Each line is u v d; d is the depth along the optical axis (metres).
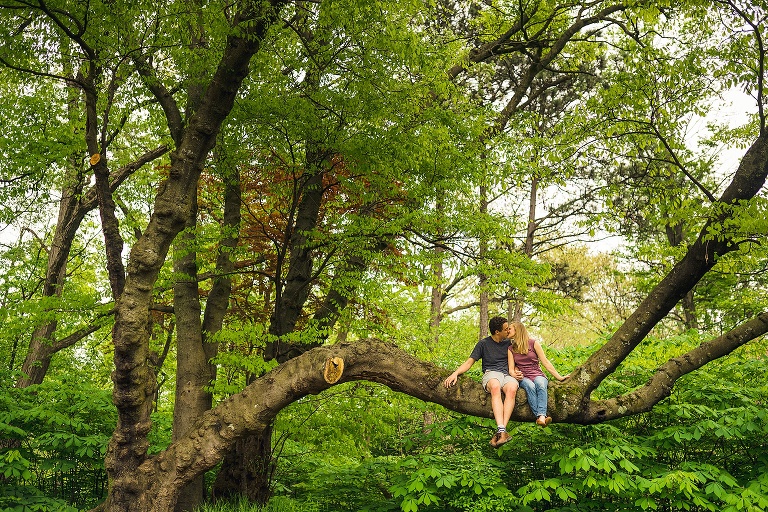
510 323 8.39
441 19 15.44
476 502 8.49
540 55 14.91
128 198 16.75
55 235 17.64
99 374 20.89
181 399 11.10
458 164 11.12
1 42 9.28
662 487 8.27
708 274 16.14
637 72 9.89
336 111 10.41
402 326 14.48
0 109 12.52
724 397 9.21
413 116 11.09
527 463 9.82
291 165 11.30
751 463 9.14
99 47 9.19
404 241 11.57
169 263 15.48
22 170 13.07
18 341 17.62
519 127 12.81
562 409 8.07
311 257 12.67
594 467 8.91
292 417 11.52
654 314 7.94
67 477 11.25
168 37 9.76
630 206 17.92
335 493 11.25
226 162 11.17
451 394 8.23
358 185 11.23
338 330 13.48
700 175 15.71
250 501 11.05
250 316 14.16
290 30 10.58
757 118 9.77
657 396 8.34
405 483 8.95
